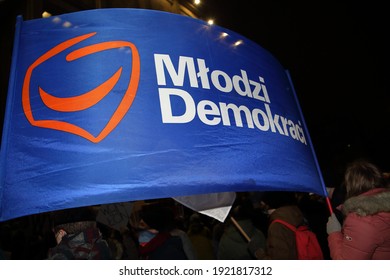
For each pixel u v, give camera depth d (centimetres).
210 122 167
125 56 165
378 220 175
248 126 180
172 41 176
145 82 162
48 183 145
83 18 172
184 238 254
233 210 297
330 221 210
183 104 164
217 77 181
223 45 195
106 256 162
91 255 156
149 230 286
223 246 288
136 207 370
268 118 193
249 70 200
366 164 203
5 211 144
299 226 244
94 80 159
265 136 185
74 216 161
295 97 243
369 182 195
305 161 203
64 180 144
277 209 252
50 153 150
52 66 165
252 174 168
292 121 212
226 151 165
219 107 173
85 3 807
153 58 168
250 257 277
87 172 145
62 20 173
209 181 154
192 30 185
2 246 371
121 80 160
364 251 174
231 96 182
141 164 148
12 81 165
